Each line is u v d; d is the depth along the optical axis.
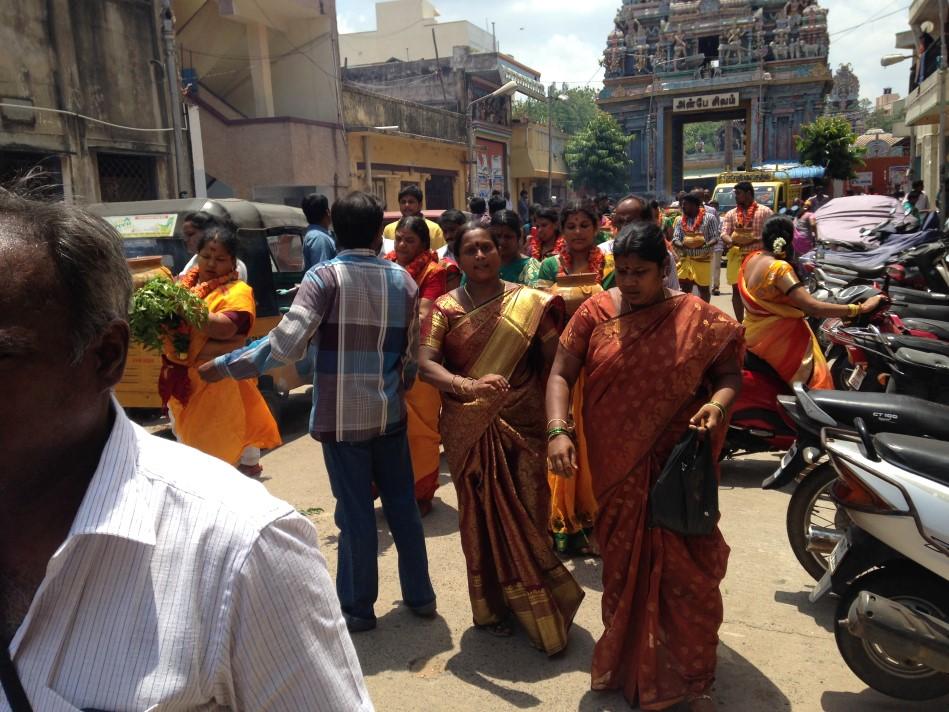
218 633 1.00
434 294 4.50
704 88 37.09
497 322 3.17
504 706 2.86
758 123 36.91
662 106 38.16
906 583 2.74
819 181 27.59
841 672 3.03
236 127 18.28
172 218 6.45
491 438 3.13
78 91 11.75
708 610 2.69
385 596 3.74
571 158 38.16
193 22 19.22
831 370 6.66
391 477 3.39
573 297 4.23
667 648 2.71
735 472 5.33
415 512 3.45
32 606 0.96
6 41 10.64
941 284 7.00
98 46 12.12
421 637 3.36
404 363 3.36
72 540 0.96
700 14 37.56
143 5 13.05
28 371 0.98
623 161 37.91
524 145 37.00
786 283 4.71
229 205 6.47
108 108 12.33
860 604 2.55
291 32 20.39
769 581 3.76
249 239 6.46
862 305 4.72
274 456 5.95
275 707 1.07
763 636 3.29
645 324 2.70
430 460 4.64
